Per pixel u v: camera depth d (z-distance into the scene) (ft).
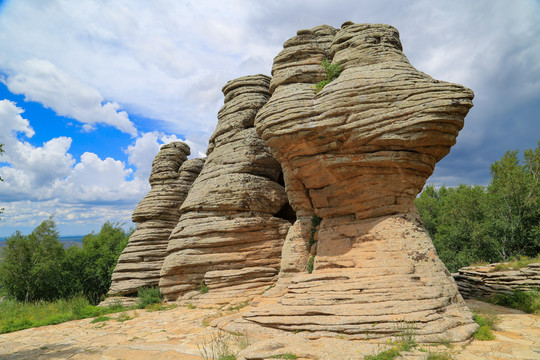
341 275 44.39
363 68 50.49
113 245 152.76
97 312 68.85
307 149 50.78
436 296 39.32
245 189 73.92
